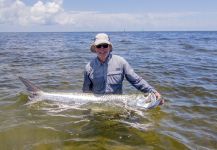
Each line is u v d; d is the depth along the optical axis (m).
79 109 2.10
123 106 2.04
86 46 9.80
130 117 1.96
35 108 2.12
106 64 2.03
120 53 6.66
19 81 3.13
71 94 2.15
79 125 1.81
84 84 2.14
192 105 2.26
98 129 1.75
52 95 2.19
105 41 1.93
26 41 14.49
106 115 1.99
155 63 4.77
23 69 4.12
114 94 2.06
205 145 1.55
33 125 1.81
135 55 6.19
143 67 4.30
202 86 2.87
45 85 2.99
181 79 3.27
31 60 5.35
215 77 3.39
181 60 5.17
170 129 1.76
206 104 2.29
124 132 1.71
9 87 2.81
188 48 8.05
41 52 7.22
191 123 1.87
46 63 4.89
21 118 1.93
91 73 2.06
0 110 2.09
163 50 7.44
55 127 1.78
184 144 1.55
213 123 1.88
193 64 4.58
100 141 1.58
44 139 1.61
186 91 2.70
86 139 1.61
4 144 1.55
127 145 1.54
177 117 1.98
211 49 7.59
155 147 1.51
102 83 2.06
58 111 2.07
